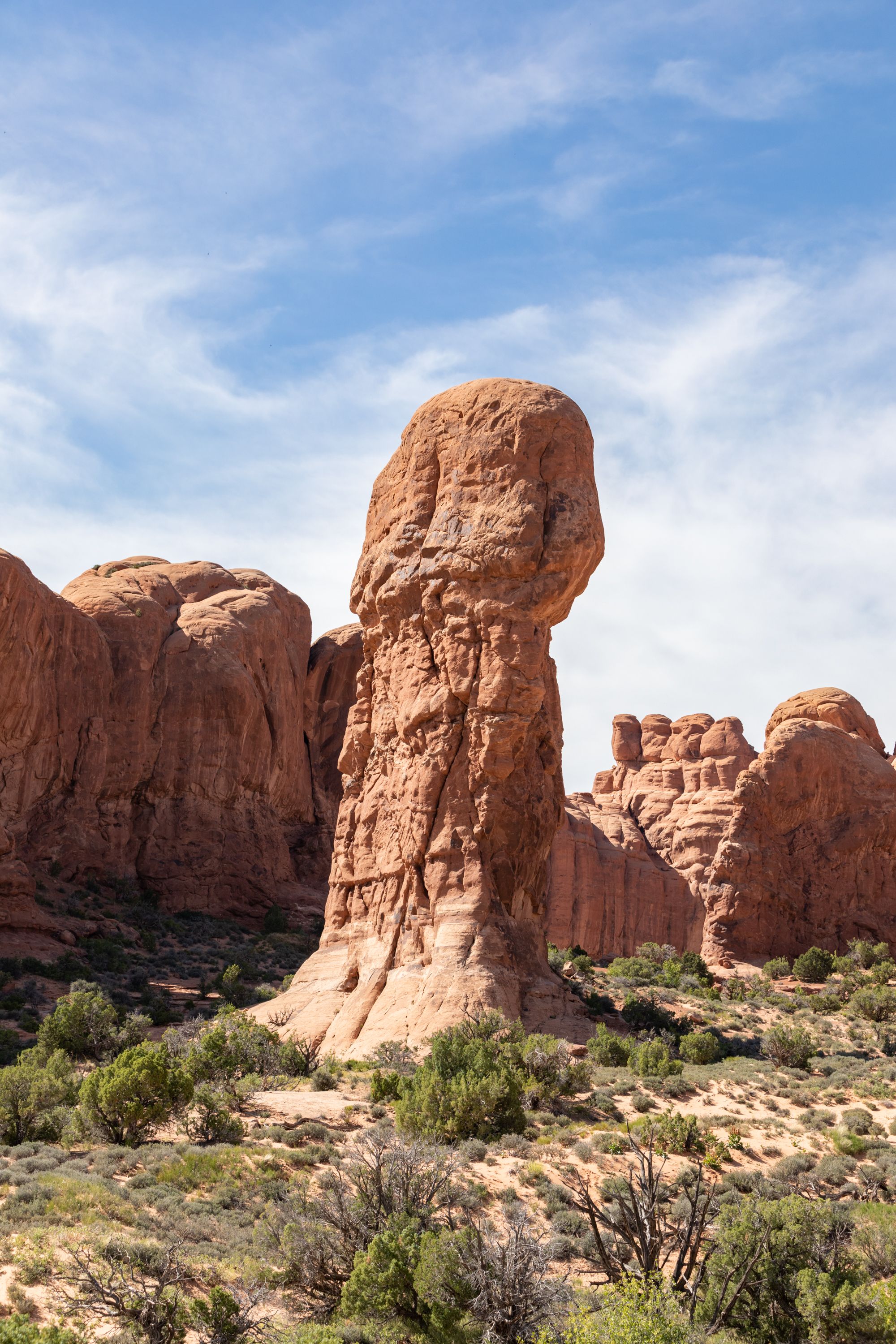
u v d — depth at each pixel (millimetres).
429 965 37281
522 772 39250
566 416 40656
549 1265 18250
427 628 41094
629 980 49500
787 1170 24203
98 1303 14500
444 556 40312
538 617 38969
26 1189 18172
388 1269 16125
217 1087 27344
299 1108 26641
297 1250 16969
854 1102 29891
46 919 54156
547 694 41781
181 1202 19078
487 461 40469
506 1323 15336
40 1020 41625
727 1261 17156
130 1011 44125
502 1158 23297
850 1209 20625
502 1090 25125
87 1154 22203
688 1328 14055
